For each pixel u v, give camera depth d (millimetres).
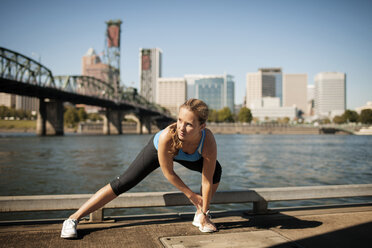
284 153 27828
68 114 131625
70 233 2549
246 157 23250
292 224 3053
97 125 118500
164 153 2447
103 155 24000
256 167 16375
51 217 6035
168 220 3217
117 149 31422
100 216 3100
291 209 3699
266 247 2412
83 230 2820
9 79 47906
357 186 3605
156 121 128875
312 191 3488
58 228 2857
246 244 2477
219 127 126688
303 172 14305
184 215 3412
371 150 32812
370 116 99875
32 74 56344
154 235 2697
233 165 17375
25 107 176375
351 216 3342
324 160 20953
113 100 83375
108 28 115812
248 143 48781
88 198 2941
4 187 9891
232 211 3570
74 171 14148
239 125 126875
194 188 9438
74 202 2910
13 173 13375
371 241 2561
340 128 111188
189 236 2670
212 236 2674
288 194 3438
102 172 13789
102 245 2438
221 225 3018
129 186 2705
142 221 3154
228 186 10320
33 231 2762
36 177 12125
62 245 2420
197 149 2457
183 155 2533
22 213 6340
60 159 20391
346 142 55000
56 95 65938
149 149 2602
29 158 21078
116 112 100062
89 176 12469
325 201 7438
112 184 2707
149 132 117000
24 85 52469
